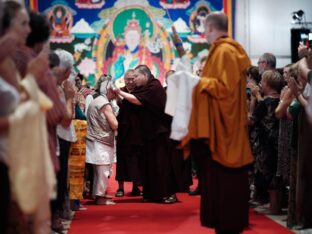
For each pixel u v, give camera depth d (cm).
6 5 300
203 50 1390
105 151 688
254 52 1434
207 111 409
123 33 1391
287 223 534
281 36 1435
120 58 1391
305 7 1434
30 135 266
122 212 646
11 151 264
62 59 470
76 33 1380
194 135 411
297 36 1375
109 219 601
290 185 528
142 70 729
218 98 405
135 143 734
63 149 470
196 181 933
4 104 268
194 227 556
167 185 715
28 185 264
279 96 595
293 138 513
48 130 352
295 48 1377
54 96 349
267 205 670
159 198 714
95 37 1384
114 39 1390
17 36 300
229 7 1405
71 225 568
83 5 1380
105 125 689
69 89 478
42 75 319
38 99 278
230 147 411
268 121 589
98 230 543
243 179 418
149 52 1395
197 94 411
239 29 1425
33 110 268
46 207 279
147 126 723
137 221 589
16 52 328
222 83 404
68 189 588
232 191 415
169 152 718
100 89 699
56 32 1377
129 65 1392
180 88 412
